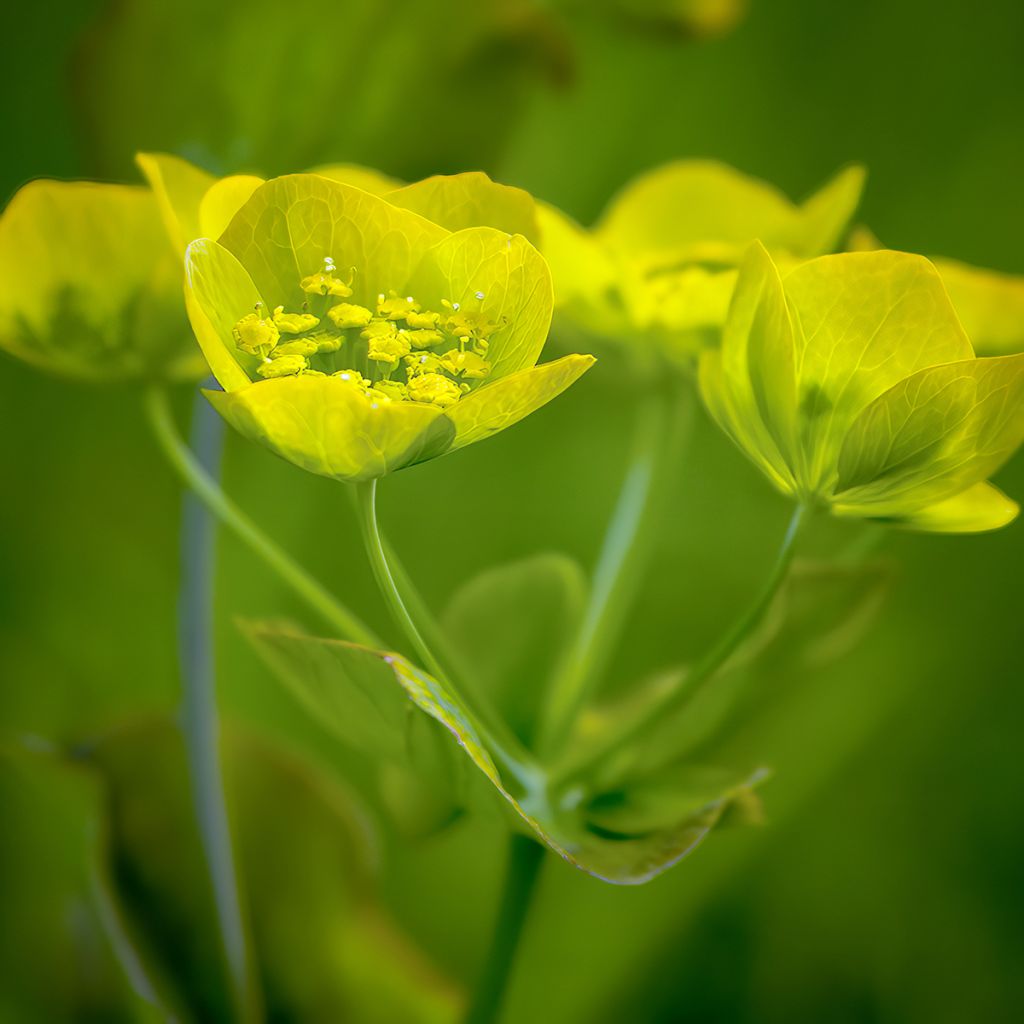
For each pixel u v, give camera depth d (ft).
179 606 0.88
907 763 1.15
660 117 1.27
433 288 0.78
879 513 0.80
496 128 0.92
